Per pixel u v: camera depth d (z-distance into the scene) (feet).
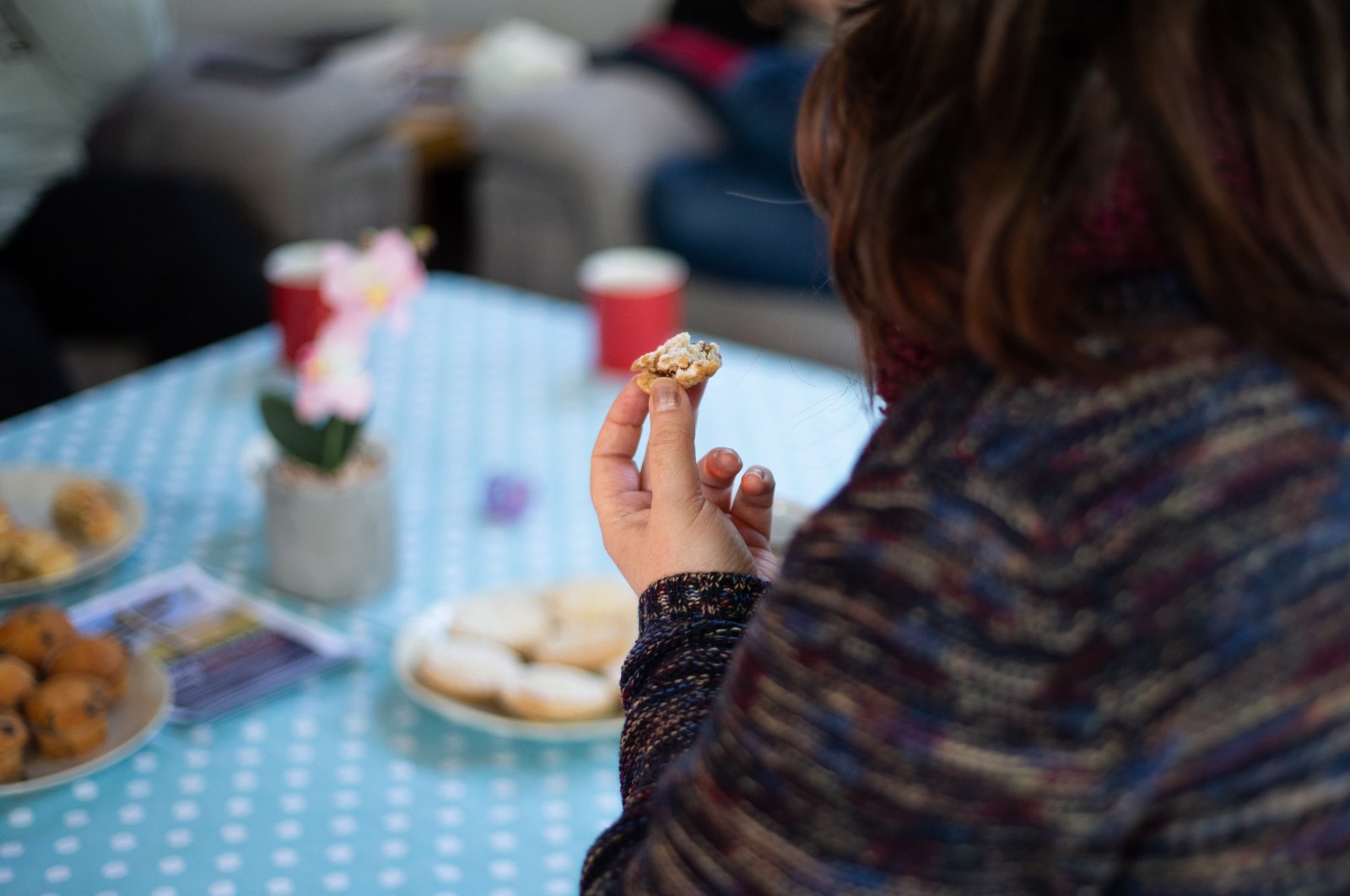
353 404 5.62
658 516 3.93
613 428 4.18
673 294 7.36
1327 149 2.93
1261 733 2.83
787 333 12.21
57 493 6.12
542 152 13.03
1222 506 2.82
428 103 15.98
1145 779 2.84
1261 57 2.92
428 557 5.98
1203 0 2.93
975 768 2.87
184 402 7.04
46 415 6.88
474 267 16.58
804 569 3.09
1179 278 3.07
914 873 2.96
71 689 4.92
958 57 3.15
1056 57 3.01
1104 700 2.82
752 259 12.19
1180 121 2.89
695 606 3.85
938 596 2.91
